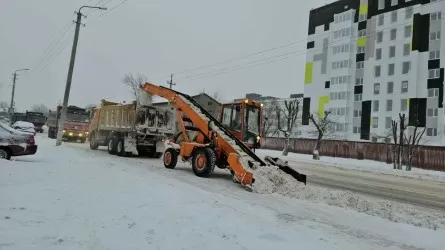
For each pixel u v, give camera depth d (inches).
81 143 1314.0
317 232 270.1
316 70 2743.6
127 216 253.3
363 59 2472.9
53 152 737.6
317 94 2711.6
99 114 959.6
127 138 814.5
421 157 1331.2
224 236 228.8
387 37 2335.1
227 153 530.3
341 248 236.7
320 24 2751.0
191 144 570.3
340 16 2610.7
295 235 251.3
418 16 2187.5
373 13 2423.7
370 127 2362.2
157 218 254.2
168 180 462.0
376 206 388.8
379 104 2332.7
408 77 2203.5
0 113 3270.2
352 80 2529.5
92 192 325.4
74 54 1074.1
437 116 2050.9
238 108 633.0
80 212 254.5
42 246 184.7
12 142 545.6
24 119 2223.2
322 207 378.9
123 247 193.3
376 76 2373.3
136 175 467.8
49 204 270.2
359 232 290.0
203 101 2086.6
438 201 499.2
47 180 371.2
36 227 213.6
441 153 1279.5
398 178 855.1
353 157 1637.6
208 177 543.5
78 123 1338.6
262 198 398.9
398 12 2292.1
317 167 1004.6
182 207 295.1
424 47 2149.4
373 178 791.1
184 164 704.4
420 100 2135.8
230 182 507.2
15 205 259.6
